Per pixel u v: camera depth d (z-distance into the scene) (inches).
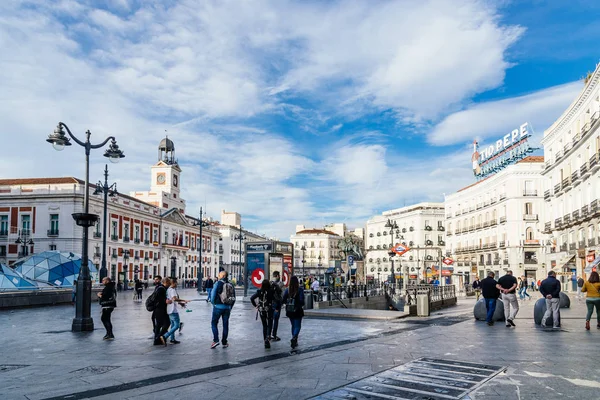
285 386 298.7
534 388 283.1
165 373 343.0
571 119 1708.9
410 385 295.0
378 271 4512.8
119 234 2544.3
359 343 474.6
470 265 2913.4
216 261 4065.0
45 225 2225.6
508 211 2437.3
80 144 651.5
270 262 1113.4
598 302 553.6
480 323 663.8
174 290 486.6
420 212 3954.2
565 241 1822.1
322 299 1163.3
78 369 359.9
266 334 452.1
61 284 1481.3
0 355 424.5
